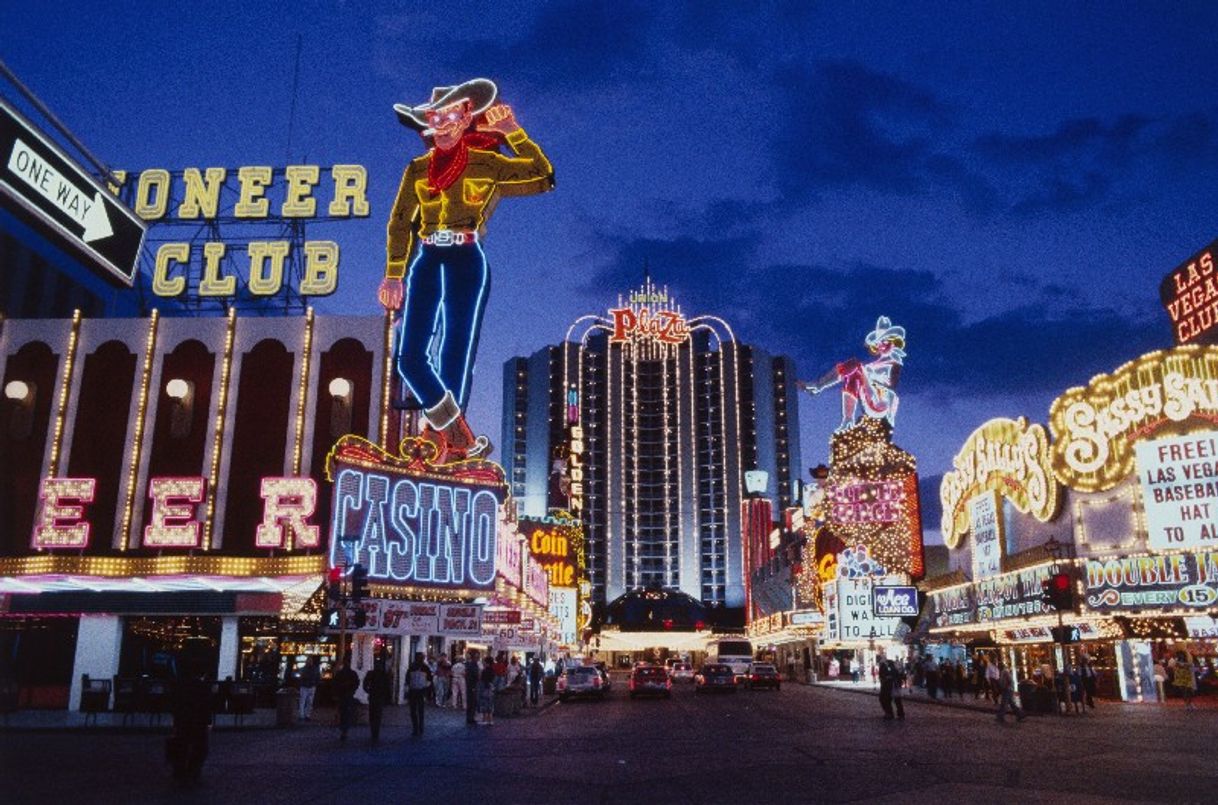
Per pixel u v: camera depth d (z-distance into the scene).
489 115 48.88
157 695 26.30
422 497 35.88
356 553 32.53
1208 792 13.81
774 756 19.14
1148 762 17.62
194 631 37.28
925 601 56.62
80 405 37.91
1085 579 38.00
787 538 88.06
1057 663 40.94
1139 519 37.50
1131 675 37.84
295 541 34.41
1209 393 36.78
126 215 14.86
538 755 19.34
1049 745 21.05
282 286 44.47
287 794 13.60
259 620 37.78
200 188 46.59
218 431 37.53
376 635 38.88
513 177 47.56
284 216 46.16
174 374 38.28
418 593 35.00
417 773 16.20
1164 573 36.59
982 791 13.99
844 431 64.44
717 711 36.06
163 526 35.25
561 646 86.06
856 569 62.16
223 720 27.92
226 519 36.66
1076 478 39.34
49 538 34.97
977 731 25.09
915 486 62.44
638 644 163.00
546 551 88.88
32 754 18.80
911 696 44.56
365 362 38.44
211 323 38.81
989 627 45.69
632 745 21.62
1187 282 44.06
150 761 17.64
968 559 50.62
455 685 36.69
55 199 13.36
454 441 44.28
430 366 44.16
